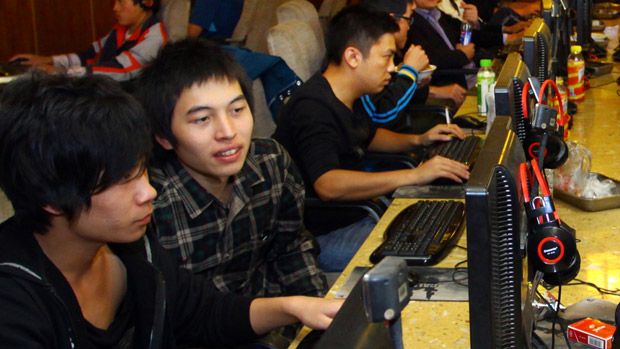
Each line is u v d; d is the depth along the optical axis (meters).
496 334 1.02
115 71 4.29
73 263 1.31
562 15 3.03
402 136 3.00
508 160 1.07
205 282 1.60
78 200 1.22
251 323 1.54
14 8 5.71
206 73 1.69
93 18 6.29
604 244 1.79
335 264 2.47
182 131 1.70
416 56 3.20
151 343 1.38
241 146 1.72
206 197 1.76
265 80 3.12
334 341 0.73
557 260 1.28
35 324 1.20
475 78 4.36
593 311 1.46
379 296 0.72
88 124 1.20
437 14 4.43
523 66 1.85
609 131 2.80
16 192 1.23
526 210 1.29
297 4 3.73
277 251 1.97
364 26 2.57
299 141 2.54
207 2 4.95
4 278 1.20
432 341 1.40
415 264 1.73
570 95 3.19
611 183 2.10
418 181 2.37
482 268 0.99
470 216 0.98
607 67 3.89
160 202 1.72
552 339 1.36
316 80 2.61
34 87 1.22
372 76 2.62
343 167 2.66
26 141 1.20
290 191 1.92
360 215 2.60
